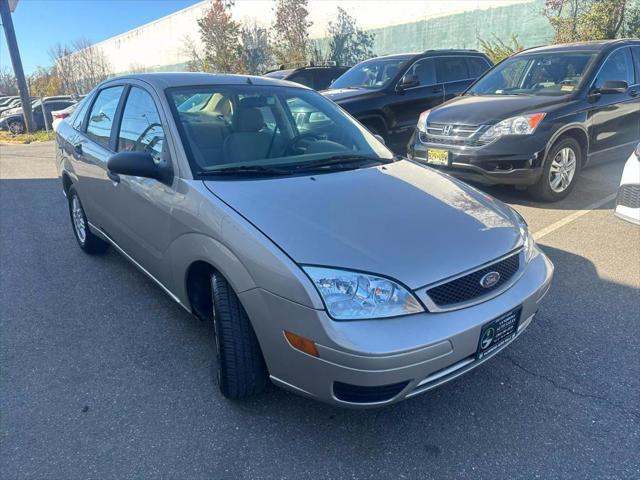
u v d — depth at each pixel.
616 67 6.16
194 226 2.54
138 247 3.28
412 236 2.31
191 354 3.02
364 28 19.62
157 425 2.44
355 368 1.99
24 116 19.69
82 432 2.40
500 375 2.76
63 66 37.75
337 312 2.02
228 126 3.10
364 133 3.68
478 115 5.52
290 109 3.48
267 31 24.22
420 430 2.38
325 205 2.48
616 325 3.19
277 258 2.12
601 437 2.31
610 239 4.55
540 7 13.97
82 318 3.49
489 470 2.15
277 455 2.25
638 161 3.96
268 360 2.25
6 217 6.17
